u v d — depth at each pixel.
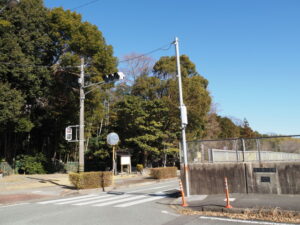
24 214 8.98
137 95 36.00
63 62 24.52
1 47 21.27
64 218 8.13
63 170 32.22
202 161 12.60
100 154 29.34
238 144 12.10
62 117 30.52
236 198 10.40
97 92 26.89
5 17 22.30
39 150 33.34
